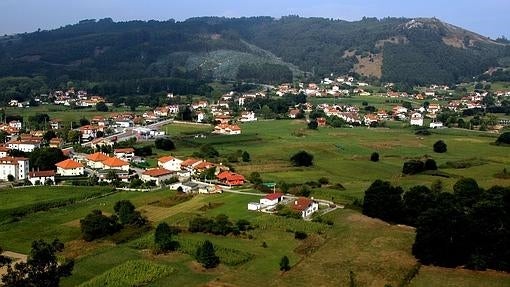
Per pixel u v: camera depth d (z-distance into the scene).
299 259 130.62
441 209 130.38
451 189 196.50
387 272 121.19
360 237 146.38
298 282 116.44
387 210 162.38
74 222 164.50
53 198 191.12
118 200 190.75
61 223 163.75
